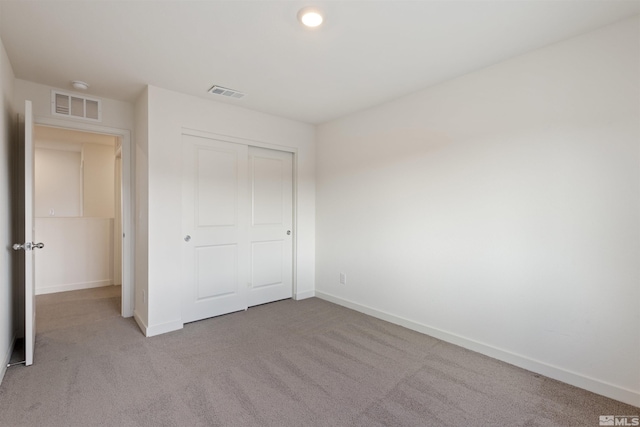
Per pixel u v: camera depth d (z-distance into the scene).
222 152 3.43
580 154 2.10
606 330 2.01
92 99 3.13
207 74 2.69
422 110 3.00
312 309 3.70
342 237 3.85
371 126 3.50
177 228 3.05
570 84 2.13
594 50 2.04
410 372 2.29
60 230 4.47
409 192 3.11
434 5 1.80
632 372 1.92
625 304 1.94
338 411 1.85
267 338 2.87
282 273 4.05
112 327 3.09
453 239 2.77
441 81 2.82
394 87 2.95
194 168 3.24
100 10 1.84
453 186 2.76
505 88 2.44
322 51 2.32
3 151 2.24
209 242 3.36
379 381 2.16
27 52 2.32
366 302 3.55
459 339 2.73
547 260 2.24
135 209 3.31
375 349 2.66
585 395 2.02
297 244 4.08
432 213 2.92
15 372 2.22
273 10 1.85
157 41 2.18
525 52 2.32
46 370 2.26
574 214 2.12
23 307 2.84
